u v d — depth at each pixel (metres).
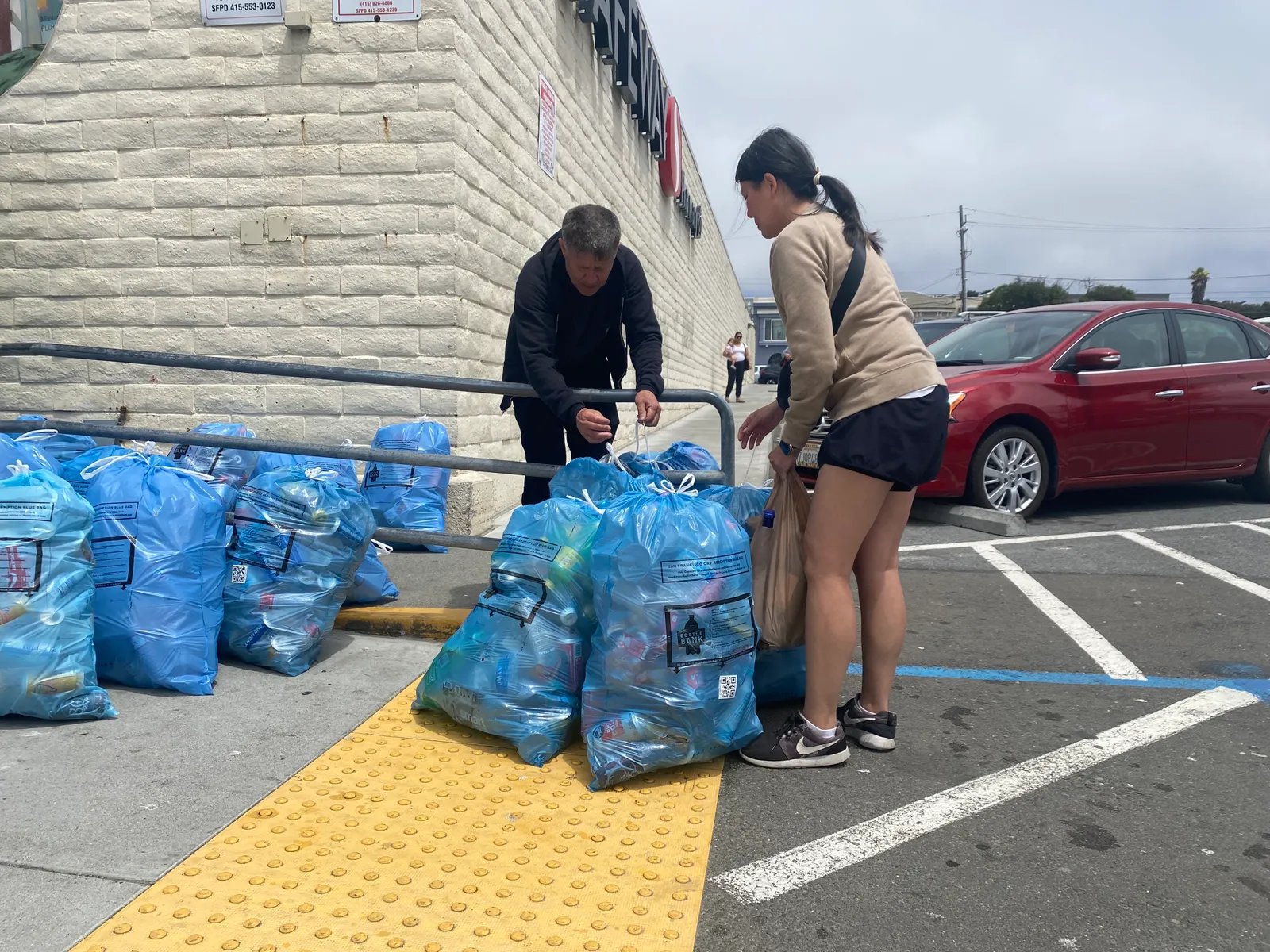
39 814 2.42
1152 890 2.18
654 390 3.54
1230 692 3.48
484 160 6.62
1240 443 7.21
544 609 2.89
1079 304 7.47
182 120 6.25
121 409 6.43
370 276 6.16
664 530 2.69
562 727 2.83
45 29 7.70
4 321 6.52
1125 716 3.25
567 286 3.59
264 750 2.86
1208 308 7.43
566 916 2.06
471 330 6.41
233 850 2.28
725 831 2.46
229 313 6.31
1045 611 4.57
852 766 2.86
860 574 2.96
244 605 3.52
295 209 6.21
